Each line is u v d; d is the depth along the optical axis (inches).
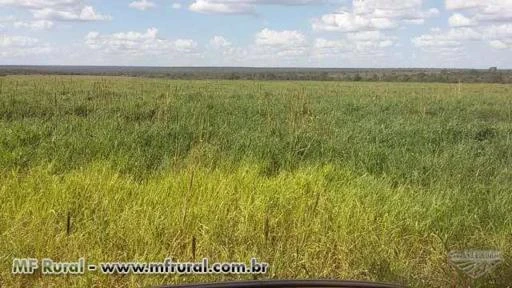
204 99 734.5
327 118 471.8
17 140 314.8
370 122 481.4
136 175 258.8
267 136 348.2
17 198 202.1
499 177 286.7
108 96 668.1
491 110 739.4
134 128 356.8
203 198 205.0
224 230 178.7
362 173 278.5
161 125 374.0
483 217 215.2
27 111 497.4
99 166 252.5
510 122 623.2
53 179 225.5
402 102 780.0
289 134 352.2
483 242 184.4
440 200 224.5
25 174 245.1
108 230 175.5
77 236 170.7
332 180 257.1
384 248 175.6
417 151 347.3
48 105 529.0
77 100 567.5
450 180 267.3
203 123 385.7
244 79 2544.3
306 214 196.1
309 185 236.1
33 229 172.6
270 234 178.7
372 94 1029.2
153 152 299.0
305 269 160.2
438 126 448.5
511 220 211.2
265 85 1498.5
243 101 701.9
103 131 338.0
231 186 223.8
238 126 409.7
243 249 168.4
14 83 891.4
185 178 231.0
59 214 187.2
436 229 196.1
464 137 422.9
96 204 197.6
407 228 193.5
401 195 231.8
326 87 1438.2
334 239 177.0
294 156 300.7
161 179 246.5
